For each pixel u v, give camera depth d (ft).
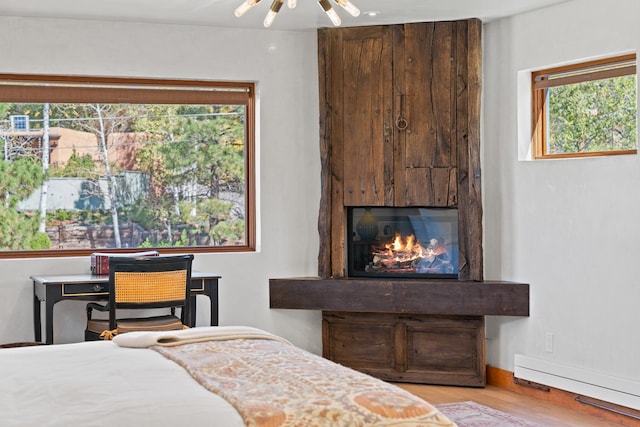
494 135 19.19
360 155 19.69
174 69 19.42
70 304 18.63
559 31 17.48
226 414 7.43
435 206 19.40
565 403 17.26
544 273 17.92
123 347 11.01
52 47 18.56
